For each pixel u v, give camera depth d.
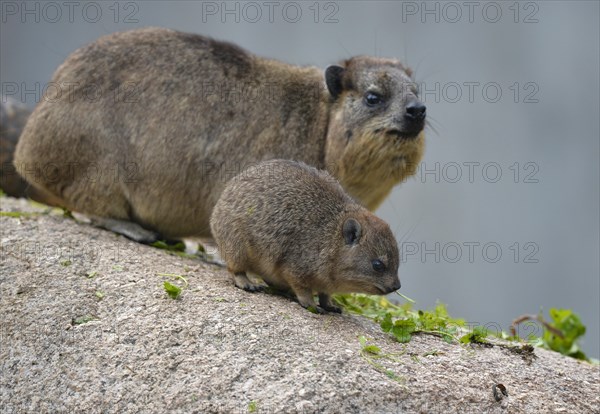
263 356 14.65
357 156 20.98
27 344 15.73
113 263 17.69
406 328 16.30
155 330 15.36
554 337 20.28
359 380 14.26
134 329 15.48
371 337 15.95
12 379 15.34
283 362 14.52
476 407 14.55
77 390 14.76
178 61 21.03
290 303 17.17
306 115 21.45
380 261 17.05
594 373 16.73
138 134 20.47
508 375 15.64
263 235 17.09
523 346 16.69
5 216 19.61
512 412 14.66
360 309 18.61
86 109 20.36
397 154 21.00
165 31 21.75
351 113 21.03
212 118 20.81
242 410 13.72
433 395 14.42
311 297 17.27
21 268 17.36
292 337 15.17
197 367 14.52
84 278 17.05
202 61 21.19
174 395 14.14
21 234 18.64
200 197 20.98
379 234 17.11
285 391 13.92
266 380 14.16
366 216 17.36
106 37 21.59
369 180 21.44
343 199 17.73
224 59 21.44
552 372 16.14
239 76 21.33
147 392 14.35
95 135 20.34
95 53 20.97
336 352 14.84
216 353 14.78
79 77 20.69
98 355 15.15
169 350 14.94
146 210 20.86
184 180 20.77
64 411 14.58
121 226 20.86
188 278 17.42
